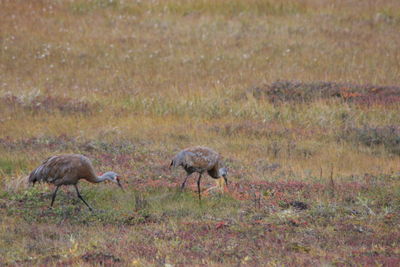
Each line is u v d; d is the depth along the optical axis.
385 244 25.00
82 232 26.28
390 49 75.69
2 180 34.09
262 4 88.19
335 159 42.41
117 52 72.38
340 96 58.41
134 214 29.17
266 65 69.75
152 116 52.72
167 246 24.03
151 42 75.81
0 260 22.28
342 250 23.94
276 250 23.70
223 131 48.47
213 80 64.25
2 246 24.09
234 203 31.86
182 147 44.12
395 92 59.44
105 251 23.16
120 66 68.31
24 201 31.09
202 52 73.38
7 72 64.44
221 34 79.06
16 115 50.56
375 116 53.03
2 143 42.38
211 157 32.59
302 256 22.88
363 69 68.56
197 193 33.62
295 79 64.44
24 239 24.86
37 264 21.59
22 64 67.00
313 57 72.38
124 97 58.06
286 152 43.81
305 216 29.41
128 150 42.16
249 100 56.31
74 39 75.31
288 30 80.81
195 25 81.50
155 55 71.94
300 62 70.69
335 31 81.19
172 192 33.19
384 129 48.47
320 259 22.25
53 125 48.47
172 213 29.72
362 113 52.84
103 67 68.00
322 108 53.88
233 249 23.70
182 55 72.19
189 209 30.48
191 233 26.03
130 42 75.31
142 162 39.50
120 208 30.73
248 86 62.19
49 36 75.31
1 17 78.81
